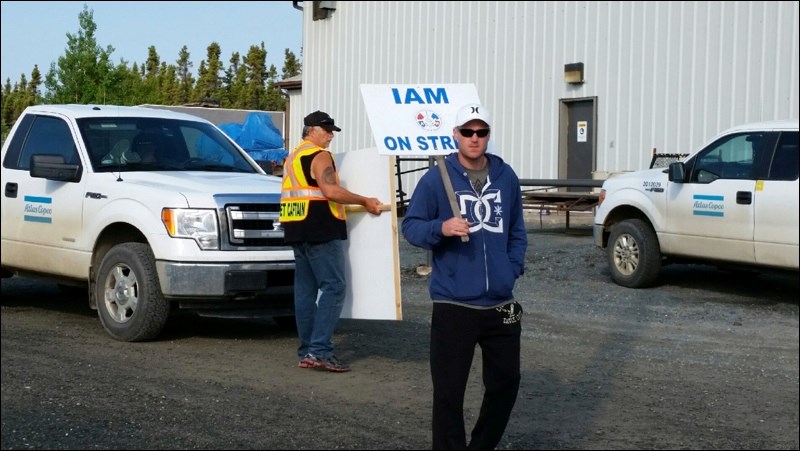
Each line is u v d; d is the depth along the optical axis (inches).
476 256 199.8
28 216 373.4
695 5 705.0
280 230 331.6
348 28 1014.4
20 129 393.7
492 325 201.2
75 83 968.3
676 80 718.5
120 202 338.3
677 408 261.7
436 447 200.7
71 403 256.4
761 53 669.3
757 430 242.7
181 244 320.2
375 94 315.6
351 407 256.7
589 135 785.6
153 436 229.5
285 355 319.9
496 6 853.8
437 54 912.3
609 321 386.3
